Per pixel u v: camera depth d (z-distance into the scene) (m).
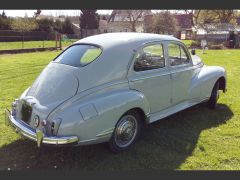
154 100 5.17
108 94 4.38
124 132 4.60
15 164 4.34
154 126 5.75
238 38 32.94
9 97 7.82
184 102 5.93
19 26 38.28
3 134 5.33
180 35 53.44
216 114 6.53
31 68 13.00
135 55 4.80
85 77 4.34
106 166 4.31
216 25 40.59
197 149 4.83
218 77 6.59
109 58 4.56
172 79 5.46
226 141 5.16
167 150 4.78
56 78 4.48
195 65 6.22
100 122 4.16
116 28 68.19
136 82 4.76
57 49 25.45
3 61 15.52
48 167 4.28
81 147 4.80
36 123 4.21
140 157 4.55
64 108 4.09
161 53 5.32
